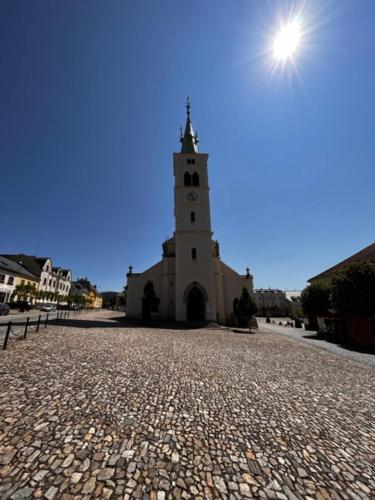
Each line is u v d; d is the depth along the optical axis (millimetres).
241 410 5465
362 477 3439
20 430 4004
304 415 5383
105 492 2877
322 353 13430
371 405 6102
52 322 19828
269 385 7289
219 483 3172
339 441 4371
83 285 100188
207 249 29734
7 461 3260
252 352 12406
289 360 10984
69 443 3771
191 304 28891
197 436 4281
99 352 9797
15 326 15648
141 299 32375
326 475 3447
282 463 3666
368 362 11602
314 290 24891
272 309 90500
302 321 37500
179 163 32969
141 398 5719
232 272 32625
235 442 4168
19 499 2688
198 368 8656
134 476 3186
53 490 2848
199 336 17625
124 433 4188
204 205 31406
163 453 3717
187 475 3281
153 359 9445
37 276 50969
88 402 5262
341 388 7371
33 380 6223
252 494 3020
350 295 17125
